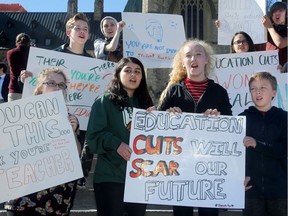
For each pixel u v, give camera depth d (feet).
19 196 17.80
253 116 19.85
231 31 29.76
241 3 29.66
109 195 18.58
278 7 27.43
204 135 19.07
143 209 19.21
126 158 18.26
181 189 18.70
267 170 19.15
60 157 18.34
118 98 19.12
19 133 18.22
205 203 18.62
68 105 25.27
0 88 40.96
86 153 23.15
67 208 18.34
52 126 18.49
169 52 29.96
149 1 148.77
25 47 29.22
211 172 18.86
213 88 19.88
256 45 32.35
